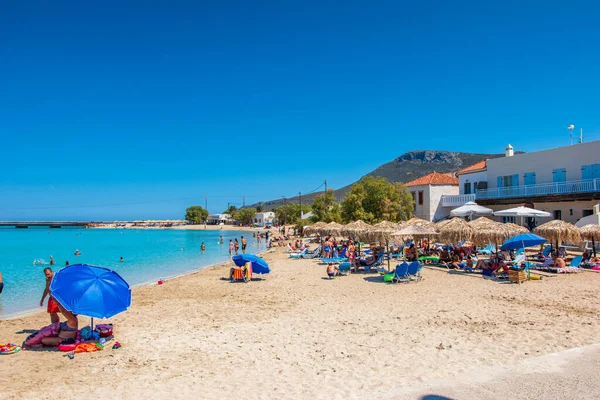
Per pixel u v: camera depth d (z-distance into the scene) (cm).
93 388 688
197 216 16138
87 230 13125
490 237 1758
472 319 1050
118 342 934
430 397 589
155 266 3008
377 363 759
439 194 4291
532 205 3281
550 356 734
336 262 2416
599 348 768
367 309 1220
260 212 14562
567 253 2391
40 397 657
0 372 776
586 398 562
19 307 1592
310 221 6325
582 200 2838
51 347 927
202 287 1819
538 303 1200
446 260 2088
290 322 1106
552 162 3195
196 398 636
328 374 716
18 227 15888
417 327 997
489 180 3778
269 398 626
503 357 753
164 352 878
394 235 1919
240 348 890
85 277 912
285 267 2441
